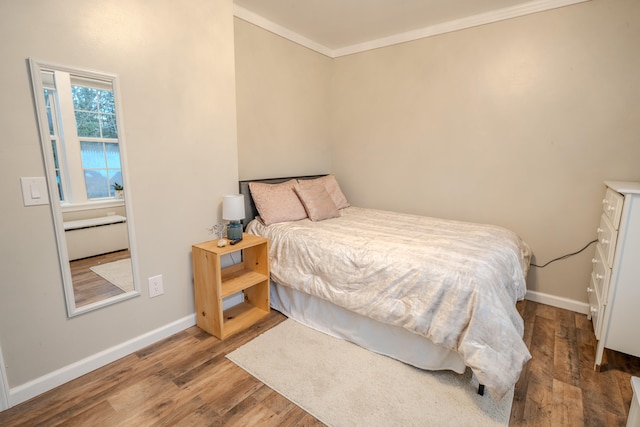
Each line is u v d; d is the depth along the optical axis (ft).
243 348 6.54
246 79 9.08
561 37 7.84
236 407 5.00
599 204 7.89
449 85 9.57
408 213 10.89
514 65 8.51
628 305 5.54
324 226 8.19
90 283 5.68
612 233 5.91
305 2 8.27
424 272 5.58
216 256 6.55
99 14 5.35
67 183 5.26
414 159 10.53
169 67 6.40
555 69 8.00
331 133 12.39
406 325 5.61
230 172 7.90
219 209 7.74
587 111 7.75
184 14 6.54
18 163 4.74
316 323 7.31
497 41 8.66
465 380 5.62
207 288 6.92
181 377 5.66
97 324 5.84
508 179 8.98
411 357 5.97
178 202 6.88
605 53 7.40
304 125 11.18
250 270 8.17
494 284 5.22
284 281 7.49
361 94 11.41
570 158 8.09
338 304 6.56
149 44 6.04
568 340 6.95
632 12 7.04
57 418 4.75
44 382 5.24
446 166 9.94
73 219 5.37
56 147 5.09
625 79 7.27
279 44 9.87
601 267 6.64
